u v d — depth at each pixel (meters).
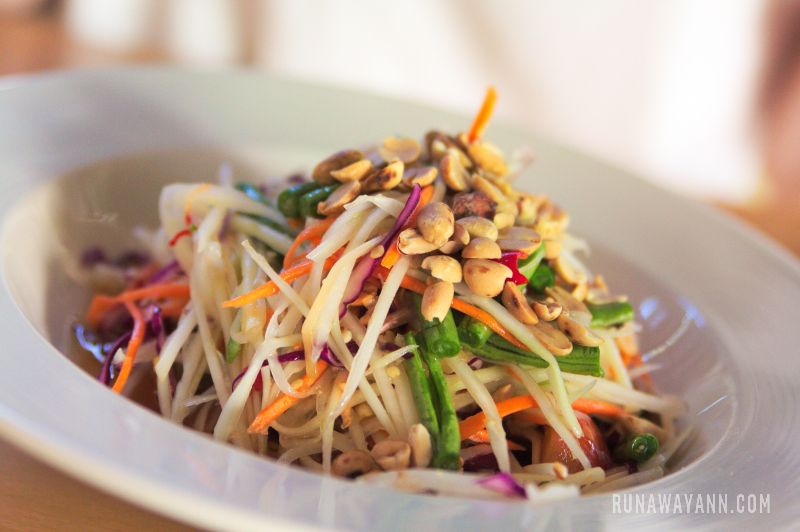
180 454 0.26
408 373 0.32
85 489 0.29
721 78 0.87
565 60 0.86
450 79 0.85
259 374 0.33
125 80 0.45
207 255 0.35
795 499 0.31
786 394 0.37
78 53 0.56
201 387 0.35
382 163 0.35
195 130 0.45
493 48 0.85
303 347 0.32
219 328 0.35
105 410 0.27
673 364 0.41
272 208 0.37
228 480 0.26
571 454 0.33
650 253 0.45
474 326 0.32
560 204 0.47
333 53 0.83
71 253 0.39
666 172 0.79
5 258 0.34
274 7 0.80
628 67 0.86
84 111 0.43
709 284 0.44
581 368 0.33
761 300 0.43
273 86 0.49
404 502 0.27
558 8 0.84
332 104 0.49
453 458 0.30
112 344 0.36
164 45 0.75
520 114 0.85
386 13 0.83
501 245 0.33
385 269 0.33
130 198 0.42
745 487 0.31
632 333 0.37
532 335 0.33
